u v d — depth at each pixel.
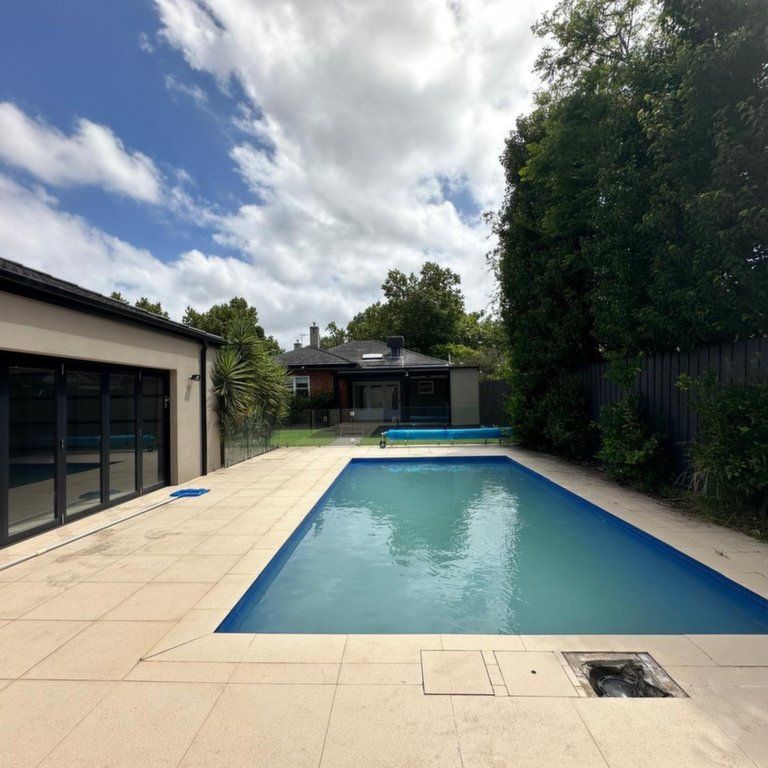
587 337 9.19
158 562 4.06
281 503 6.32
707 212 4.62
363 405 20.34
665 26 5.50
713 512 5.19
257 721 2.01
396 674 2.36
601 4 7.82
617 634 2.94
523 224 10.00
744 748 1.82
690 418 5.96
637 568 4.43
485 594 3.89
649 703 2.11
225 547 4.48
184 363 7.97
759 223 4.33
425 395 20.30
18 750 1.85
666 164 5.16
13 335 4.41
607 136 6.41
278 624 3.37
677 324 5.56
